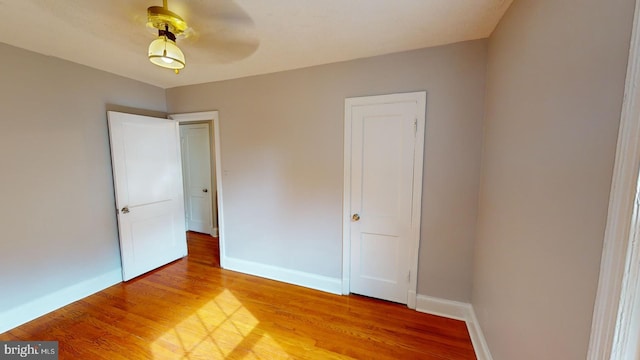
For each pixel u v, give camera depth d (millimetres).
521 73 1226
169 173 3156
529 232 1114
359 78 2207
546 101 987
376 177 2248
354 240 2391
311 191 2518
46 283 2172
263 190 2740
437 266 2123
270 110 2604
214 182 4309
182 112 3088
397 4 1418
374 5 1428
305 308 2244
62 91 2234
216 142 2918
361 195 2314
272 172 2670
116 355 1713
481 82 1869
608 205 654
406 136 2113
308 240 2588
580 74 782
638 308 604
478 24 1635
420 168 2078
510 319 1294
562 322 863
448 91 1954
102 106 2527
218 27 1664
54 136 2193
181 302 2344
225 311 2203
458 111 1942
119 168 2615
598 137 700
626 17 603
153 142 2945
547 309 959
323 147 2416
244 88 2697
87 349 1766
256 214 2809
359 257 2396
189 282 2734
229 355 1719
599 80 698
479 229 1897
